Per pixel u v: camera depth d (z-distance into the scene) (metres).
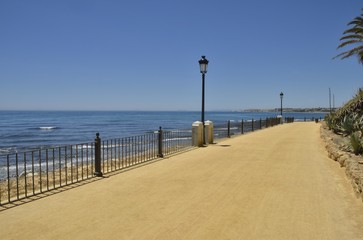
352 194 6.77
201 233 4.80
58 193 7.02
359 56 27.78
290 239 4.58
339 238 4.59
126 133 49.75
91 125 74.19
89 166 13.26
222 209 5.87
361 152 10.77
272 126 35.22
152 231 4.88
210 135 16.58
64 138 41.28
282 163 10.51
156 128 62.62
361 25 26.53
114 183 7.91
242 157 11.84
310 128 30.06
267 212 5.70
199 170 9.46
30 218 5.46
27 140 38.47
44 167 15.66
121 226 5.07
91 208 5.96
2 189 9.37
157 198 6.58
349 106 23.23
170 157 12.08
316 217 5.43
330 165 10.10
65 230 4.93
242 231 4.87
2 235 4.75
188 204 6.17
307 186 7.48
